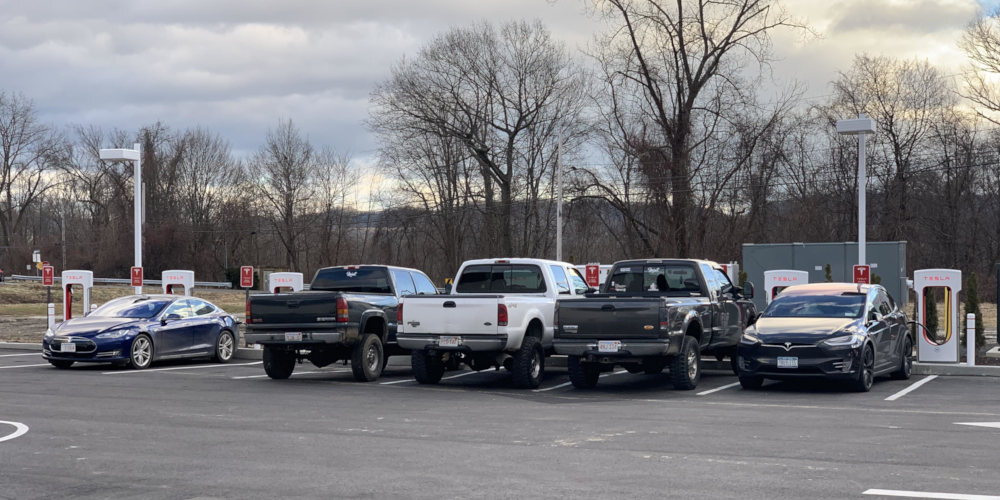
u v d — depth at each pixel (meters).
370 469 8.48
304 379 17.97
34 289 59.22
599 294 17.33
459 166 61.88
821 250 33.34
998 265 23.69
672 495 7.31
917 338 19.38
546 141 59.88
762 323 16.25
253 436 10.53
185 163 85.75
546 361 21.12
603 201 50.78
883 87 57.34
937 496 7.23
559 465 8.64
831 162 56.94
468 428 11.15
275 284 23.70
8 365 20.56
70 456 9.24
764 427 11.19
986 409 13.06
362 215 76.94
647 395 15.20
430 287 19.97
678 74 45.94
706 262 17.64
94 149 86.75
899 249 32.34
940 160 55.28
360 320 17.11
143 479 8.09
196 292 62.56
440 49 58.06
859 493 7.34
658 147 46.66
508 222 60.50
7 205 88.38
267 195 83.44
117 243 82.12
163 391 15.50
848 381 15.41
